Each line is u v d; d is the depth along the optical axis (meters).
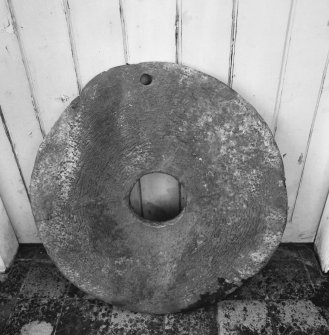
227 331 1.24
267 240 1.20
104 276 1.27
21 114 1.23
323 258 1.39
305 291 1.35
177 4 1.03
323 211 1.40
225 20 1.05
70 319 1.30
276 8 1.03
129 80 1.07
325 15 1.03
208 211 1.19
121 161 1.16
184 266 1.25
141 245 1.25
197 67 1.13
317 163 1.30
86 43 1.10
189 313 1.30
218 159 1.13
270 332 1.23
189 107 1.09
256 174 1.13
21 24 1.07
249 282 1.38
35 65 1.14
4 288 1.40
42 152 1.13
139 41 1.09
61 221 1.20
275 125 1.24
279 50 1.09
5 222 1.44
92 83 1.07
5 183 1.38
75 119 1.10
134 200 1.39
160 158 1.16
